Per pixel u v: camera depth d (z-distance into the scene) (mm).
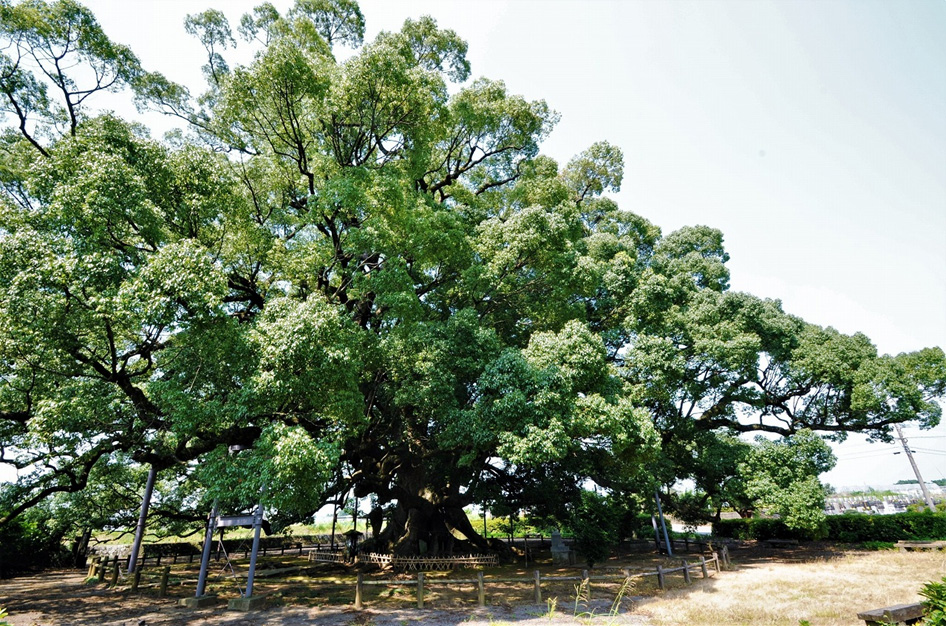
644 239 26406
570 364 12797
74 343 8789
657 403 20000
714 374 20578
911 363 21266
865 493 43594
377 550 19203
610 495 18750
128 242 9500
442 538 18453
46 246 8250
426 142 15938
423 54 21078
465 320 13812
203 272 8820
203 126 16062
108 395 10148
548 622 9219
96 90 12922
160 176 10602
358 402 10969
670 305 19297
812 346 21625
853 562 16922
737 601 10844
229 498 9359
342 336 10484
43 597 12375
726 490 20594
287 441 8508
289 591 12812
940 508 28078
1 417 9766
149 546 21328
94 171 8938
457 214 17625
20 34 11023
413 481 17875
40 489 13578
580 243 20938
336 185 12695
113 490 17969
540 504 19359
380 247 12875
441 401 12812
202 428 9492
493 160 22812
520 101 20547
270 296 14000
